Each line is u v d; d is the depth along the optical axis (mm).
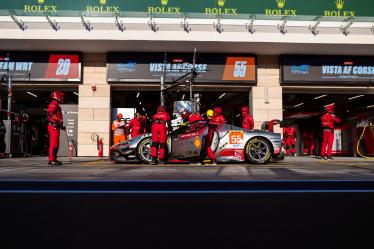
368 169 6254
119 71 14117
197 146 7660
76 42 13109
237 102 17703
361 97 17328
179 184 4055
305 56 14648
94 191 3590
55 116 7387
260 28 13211
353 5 14078
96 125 14086
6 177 4723
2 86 13195
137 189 3719
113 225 2248
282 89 14953
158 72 14211
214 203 2961
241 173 5418
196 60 14312
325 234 2043
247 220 2379
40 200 3078
